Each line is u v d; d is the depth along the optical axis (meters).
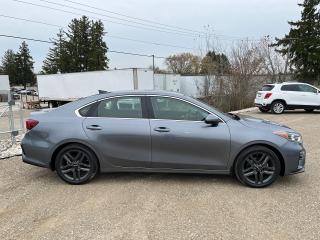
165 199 4.85
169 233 3.84
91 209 4.53
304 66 42.38
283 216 4.26
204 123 5.39
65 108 5.73
